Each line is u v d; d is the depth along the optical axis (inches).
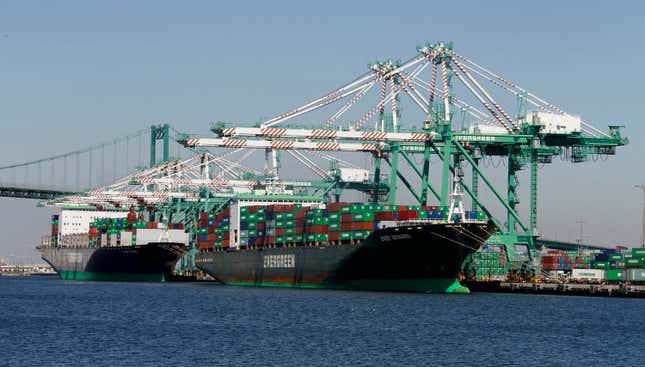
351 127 6993.1
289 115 7180.1
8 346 4045.3
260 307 5708.7
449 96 7081.7
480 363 3636.8
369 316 5098.4
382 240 6333.7
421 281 6387.8
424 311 5354.3
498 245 7086.6
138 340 4215.1
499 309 5502.0
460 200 6166.3
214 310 5585.6
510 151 7101.4
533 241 7012.8
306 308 5556.1
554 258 7608.3
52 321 5078.7
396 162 7303.2
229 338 4264.3
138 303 6304.1
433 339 4234.7
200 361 3649.1
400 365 3577.8
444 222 6008.9
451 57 7116.1
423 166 7175.2
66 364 3595.0
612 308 5679.1
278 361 3649.1
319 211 7047.2
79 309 5871.1
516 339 4261.8
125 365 3570.4
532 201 7012.8
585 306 5797.2
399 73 7431.1
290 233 7401.6
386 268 6441.9
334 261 6835.6
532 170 7012.8
